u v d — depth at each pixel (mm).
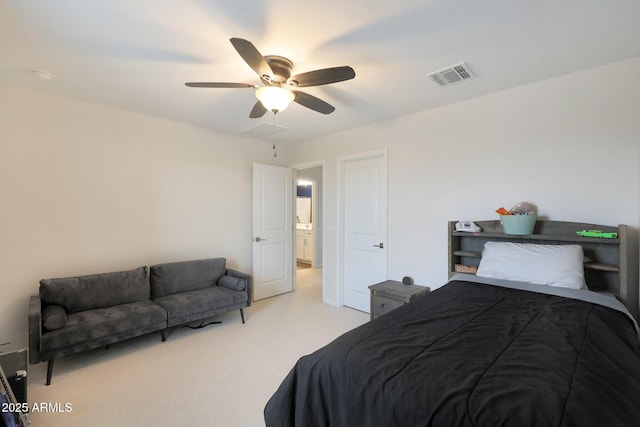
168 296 3158
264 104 2123
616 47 1954
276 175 4559
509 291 2033
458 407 897
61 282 2598
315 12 1613
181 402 1989
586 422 806
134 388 2141
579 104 2291
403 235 3348
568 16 1644
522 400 896
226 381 2236
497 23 1710
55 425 1763
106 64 2186
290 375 1314
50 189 2770
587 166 2260
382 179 3633
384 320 1562
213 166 3930
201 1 1534
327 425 1170
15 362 1947
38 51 2010
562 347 1223
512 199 2602
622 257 1969
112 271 3119
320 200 6906
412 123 3252
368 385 1068
